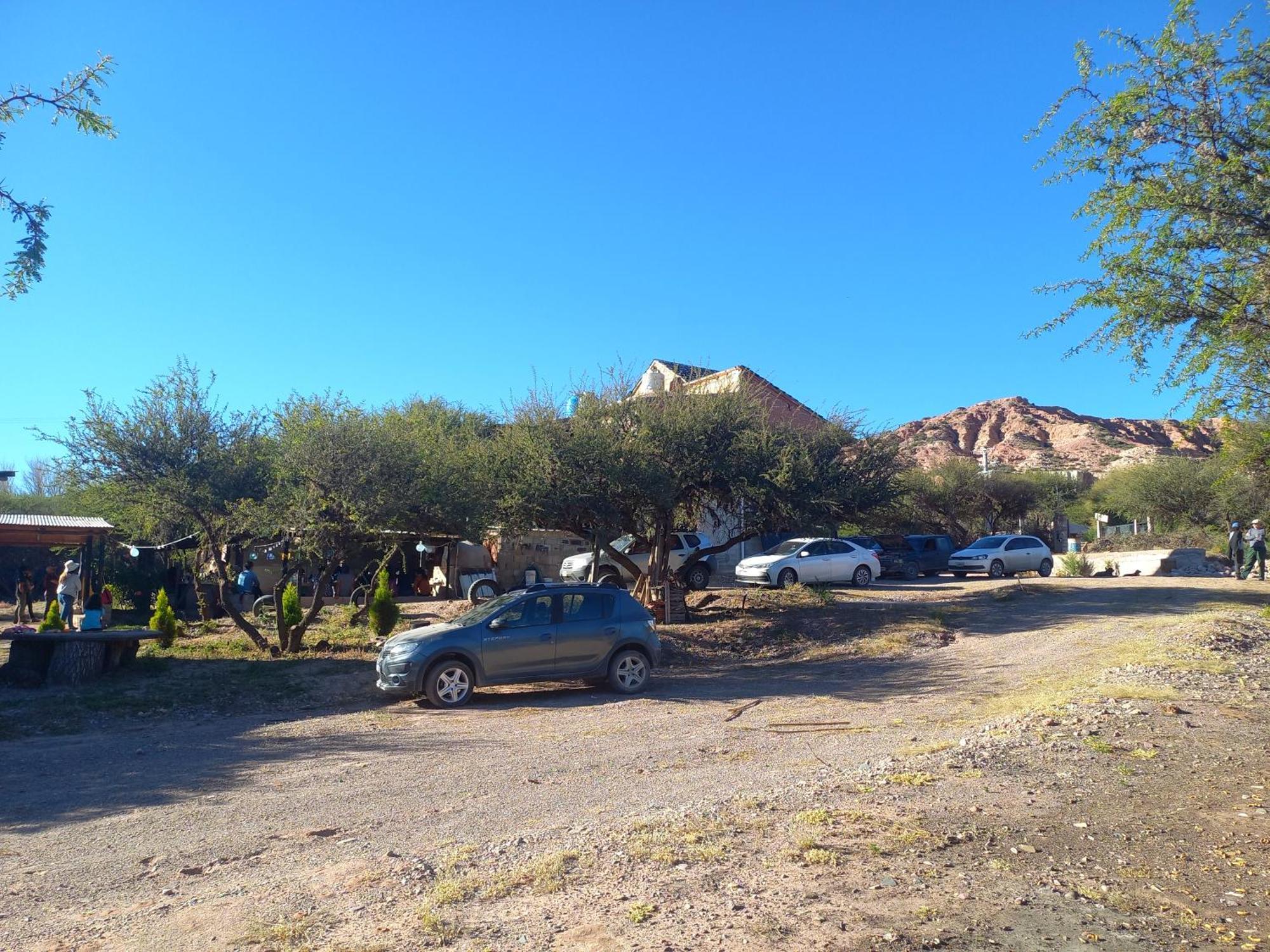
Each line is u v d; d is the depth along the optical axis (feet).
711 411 67.87
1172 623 59.26
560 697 44.96
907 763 25.76
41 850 22.11
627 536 78.54
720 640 61.98
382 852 20.74
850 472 69.00
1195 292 22.20
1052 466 351.25
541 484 62.90
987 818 19.66
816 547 94.58
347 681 47.73
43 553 104.32
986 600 78.95
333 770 30.40
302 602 87.51
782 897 15.31
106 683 47.57
